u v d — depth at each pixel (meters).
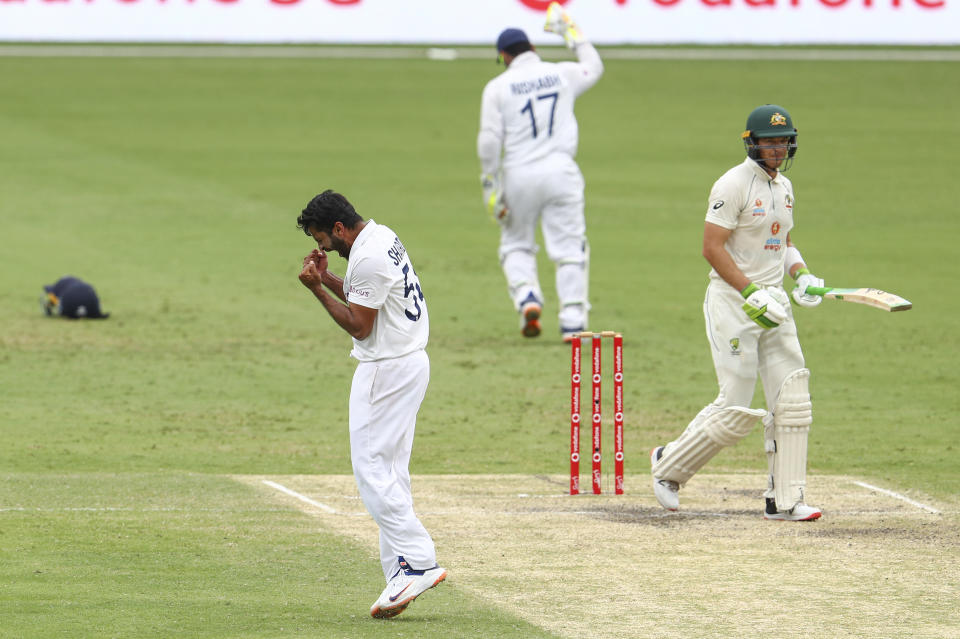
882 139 107.75
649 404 43.94
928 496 32.34
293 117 115.12
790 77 129.38
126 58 135.88
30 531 27.98
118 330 55.66
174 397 44.31
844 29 136.75
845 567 26.11
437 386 46.34
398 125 112.88
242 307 60.97
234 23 137.25
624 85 126.38
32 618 22.14
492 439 39.12
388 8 138.75
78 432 39.12
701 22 137.62
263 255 73.56
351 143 106.56
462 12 138.62
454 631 21.91
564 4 135.38
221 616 22.52
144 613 22.56
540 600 23.80
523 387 46.38
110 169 96.88
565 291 53.62
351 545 27.44
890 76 130.00
